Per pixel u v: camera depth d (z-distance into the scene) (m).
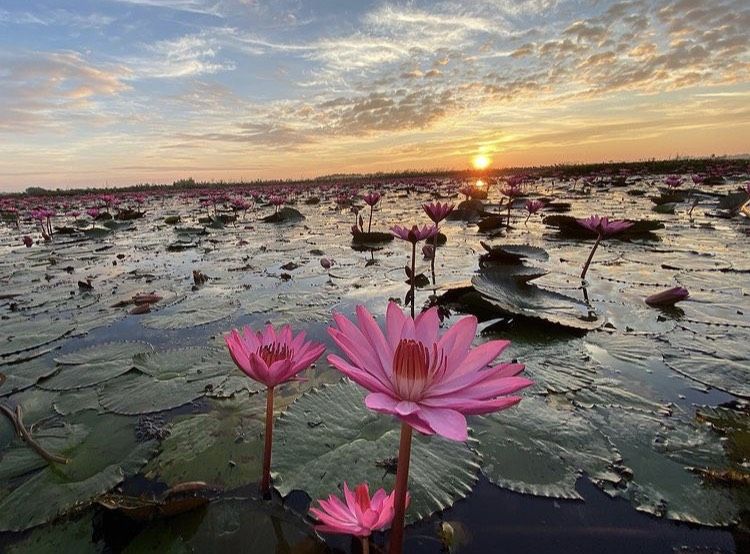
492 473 1.77
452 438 0.90
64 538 1.50
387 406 0.98
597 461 1.82
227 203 17.66
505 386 1.04
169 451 1.95
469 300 3.81
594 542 1.43
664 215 9.77
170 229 10.69
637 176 26.62
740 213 9.14
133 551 1.43
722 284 4.24
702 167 28.75
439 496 1.64
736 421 2.07
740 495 1.62
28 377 2.70
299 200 21.14
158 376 2.67
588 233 7.41
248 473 1.78
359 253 6.76
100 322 3.69
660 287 4.25
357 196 20.31
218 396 2.43
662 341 2.98
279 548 1.42
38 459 1.93
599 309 3.66
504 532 1.48
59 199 26.58
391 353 1.20
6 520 1.59
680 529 1.48
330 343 3.15
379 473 1.76
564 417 2.14
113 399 2.42
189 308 3.99
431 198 17.64
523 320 3.53
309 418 2.15
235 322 3.61
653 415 2.14
